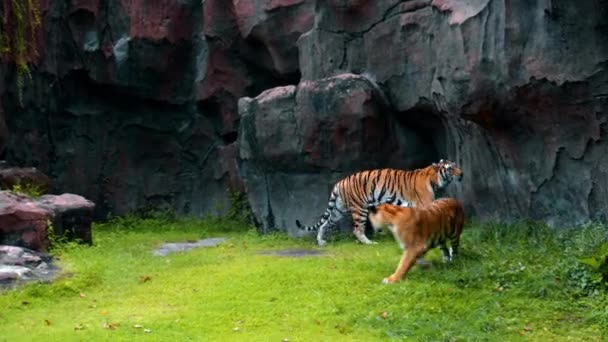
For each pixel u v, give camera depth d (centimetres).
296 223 1570
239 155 1698
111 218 2077
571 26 1118
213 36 2005
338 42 1616
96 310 967
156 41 2045
